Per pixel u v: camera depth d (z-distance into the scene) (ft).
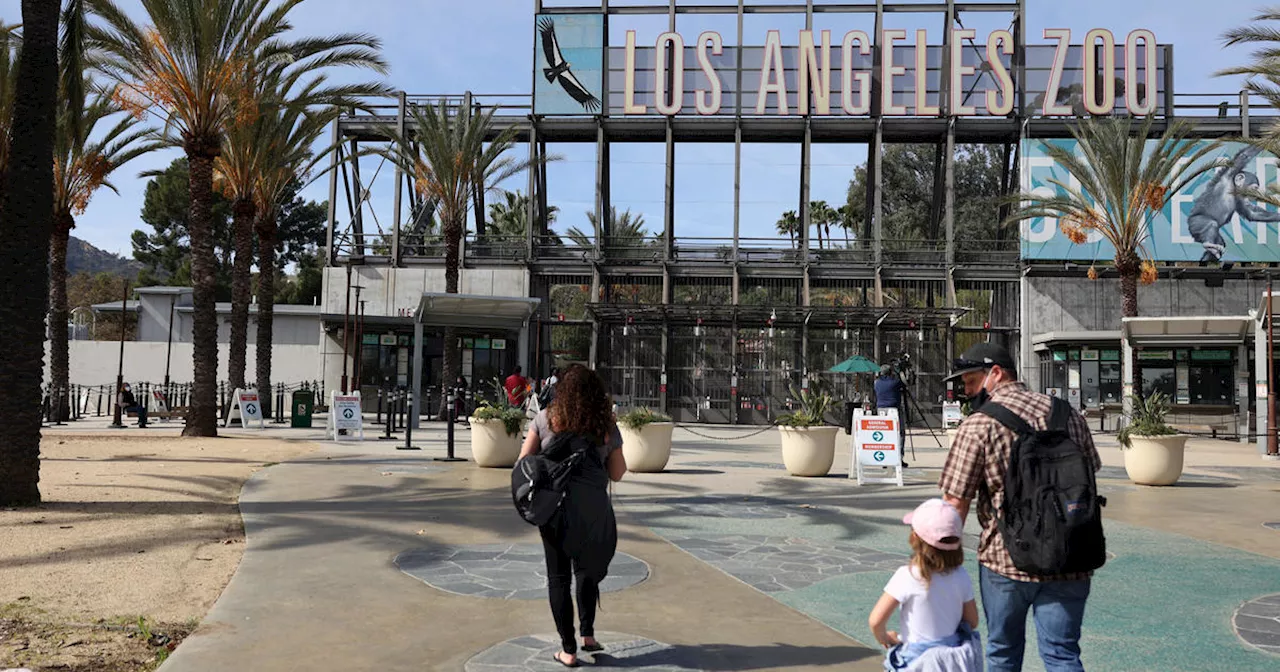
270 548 24.67
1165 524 31.55
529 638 16.65
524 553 24.39
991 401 11.89
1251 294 112.57
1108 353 101.96
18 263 30.81
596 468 15.43
